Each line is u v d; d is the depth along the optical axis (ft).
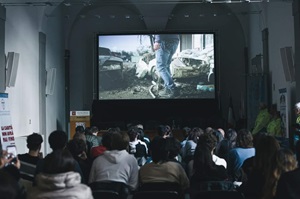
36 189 9.75
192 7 67.77
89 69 67.36
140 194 14.97
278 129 43.39
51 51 57.21
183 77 62.80
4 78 37.91
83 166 19.27
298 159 12.35
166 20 65.00
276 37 50.52
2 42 37.35
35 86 48.73
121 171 17.06
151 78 62.95
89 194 9.66
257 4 56.59
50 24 56.65
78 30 67.46
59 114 61.31
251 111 54.08
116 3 64.80
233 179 19.79
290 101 45.34
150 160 25.45
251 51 64.69
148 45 63.16
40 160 15.30
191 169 20.25
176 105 63.26
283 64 44.27
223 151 25.41
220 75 67.21
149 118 63.46
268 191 12.14
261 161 13.30
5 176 7.93
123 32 63.16
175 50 62.90
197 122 60.34
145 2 62.69
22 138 40.45
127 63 63.16
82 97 67.10
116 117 63.36
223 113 67.00
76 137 22.06
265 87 53.67
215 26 67.26
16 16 42.57
